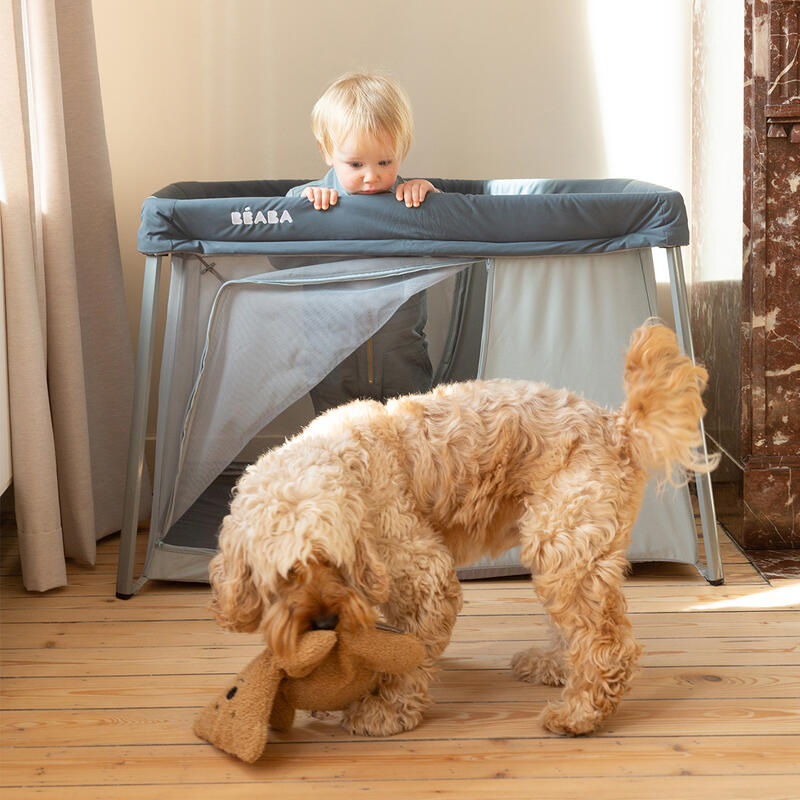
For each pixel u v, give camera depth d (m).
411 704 1.68
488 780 1.54
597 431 1.66
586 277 2.24
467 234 2.16
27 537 2.28
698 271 3.03
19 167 2.16
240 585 1.47
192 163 3.03
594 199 2.16
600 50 3.05
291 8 2.97
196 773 1.58
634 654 1.65
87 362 2.65
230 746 1.60
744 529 2.58
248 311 2.23
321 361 2.24
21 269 2.18
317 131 2.35
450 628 1.67
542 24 3.03
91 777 1.57
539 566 1.64
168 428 2.28
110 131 2.99
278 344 2.24
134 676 1.90
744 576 2.39
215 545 2.33
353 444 1.60
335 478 1.49
